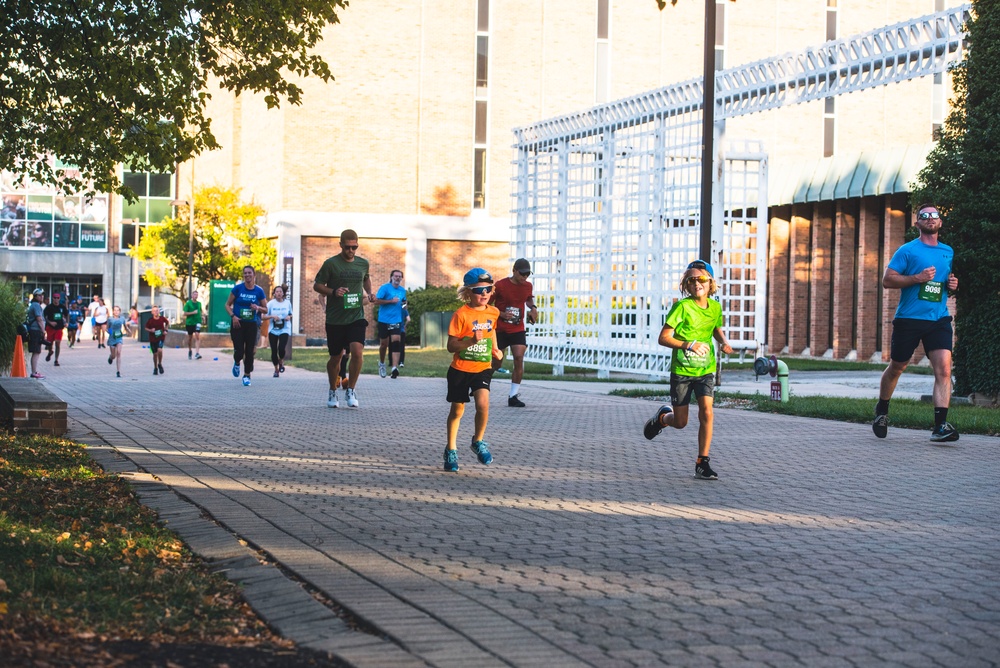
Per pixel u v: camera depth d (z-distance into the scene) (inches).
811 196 1531.7
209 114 2701.8
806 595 243.3
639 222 1045.2
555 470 439.8
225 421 620.1
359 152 2142.0
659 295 1010.7
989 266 727.1
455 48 2162.9
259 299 925.2
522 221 1229.7
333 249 2138.3
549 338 1163.3
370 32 2134.6
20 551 259.3
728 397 789.9
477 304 442.0
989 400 747.4
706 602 236.4
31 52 583.8
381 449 502.0
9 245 2970.0
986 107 729.6
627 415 676.7
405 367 1183.6
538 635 209.6
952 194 732.0
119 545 275.1
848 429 592.4
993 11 731.4
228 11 565.6
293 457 469.1
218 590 241.0
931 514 344.8
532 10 2185.0
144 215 3041.3
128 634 201.8
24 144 632.4
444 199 2170.3
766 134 2151.8
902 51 801.6
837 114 2172.7
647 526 323.0
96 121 599.8
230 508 335.0
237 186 2501.2
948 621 223.1
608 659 195.9
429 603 230.5
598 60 2208.4
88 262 2994.6
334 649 197.5
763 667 193.2
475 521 328.8
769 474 431.2
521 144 1222.9
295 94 595.5
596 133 1109.1
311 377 1039.6
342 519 327.6
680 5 2217.0
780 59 910.4
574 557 280.2
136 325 2303.2
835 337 1529.3
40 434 520.7
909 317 538.3
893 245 1440.7
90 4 559.5
